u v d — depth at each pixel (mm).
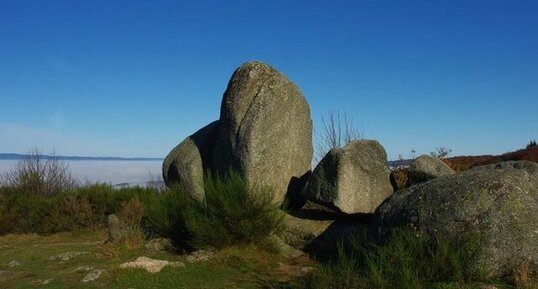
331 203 10500
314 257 10203
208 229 10023
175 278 8516
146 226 12211
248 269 9094
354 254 8984
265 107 11492
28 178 19188
